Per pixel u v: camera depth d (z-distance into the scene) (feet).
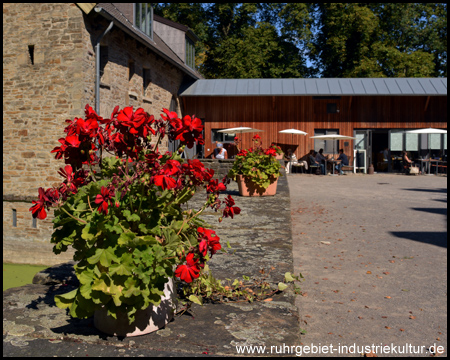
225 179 9.23
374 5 114.42
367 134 81.76
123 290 6.97
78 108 40.78
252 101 82.17
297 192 48.19
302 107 81.97
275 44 113.09
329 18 110.32
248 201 27.48
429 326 12.36
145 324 7.82
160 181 7.26
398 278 16.97
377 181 63.31
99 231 7.13
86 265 7.38
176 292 8.96
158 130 8.33
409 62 108.27
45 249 42.42
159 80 65.51
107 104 45.78
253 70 109.60
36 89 41.63
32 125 41.78
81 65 40.70
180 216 8.51
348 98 81.46
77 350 7.24
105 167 8.46
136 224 7.71
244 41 112.27
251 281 10.96
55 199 7.37
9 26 42.27
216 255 13.69
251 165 29.94
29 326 8.09
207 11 121.08
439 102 80.74
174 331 7.97
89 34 42.06
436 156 81.71
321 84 82.79
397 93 78.43
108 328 7.77
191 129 8.30
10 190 42.52
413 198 43.16
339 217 31.76
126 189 7.48
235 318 8.61
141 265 6.97
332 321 12.75
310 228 27.63
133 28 52.65
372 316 13.12
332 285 16.11
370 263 19.19
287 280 10.84
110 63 46.50
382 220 30.55
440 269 18.21
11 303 9.25
